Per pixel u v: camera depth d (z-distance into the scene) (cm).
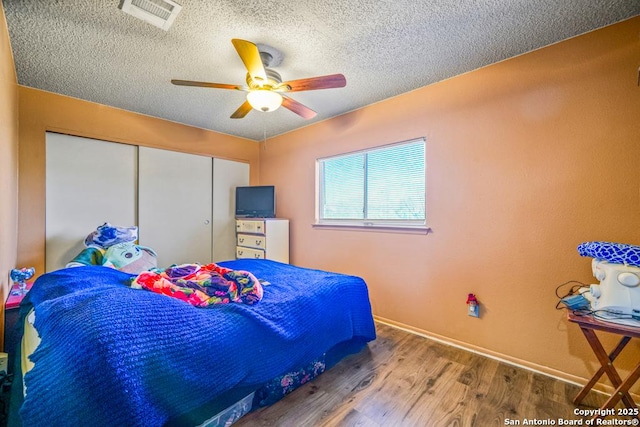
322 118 335
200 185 370
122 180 306
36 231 252
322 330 171
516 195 199
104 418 84
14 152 215
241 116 242
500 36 179
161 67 216
